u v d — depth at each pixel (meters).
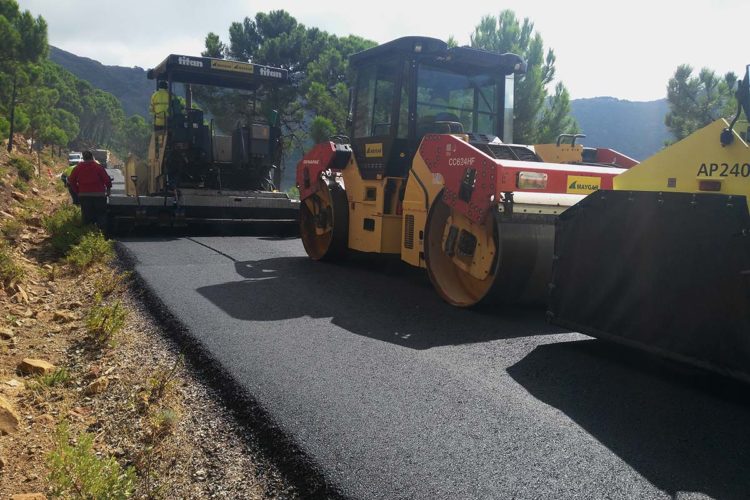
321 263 7.42
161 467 2.74
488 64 6.46
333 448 2.69
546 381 3.47
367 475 2.48
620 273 3.69
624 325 3.66
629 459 2.59
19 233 8.37
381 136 6.47
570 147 5.89
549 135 14.51
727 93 14.59
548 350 4.03
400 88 6.29
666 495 2.33
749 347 2.97
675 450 2.67
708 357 3.17
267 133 11.23
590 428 2.88
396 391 3.30
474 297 5.28
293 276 6.45
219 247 8.52
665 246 3.40
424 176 5.64
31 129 25.03
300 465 2.60
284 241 9.59
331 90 20.69
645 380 3.49
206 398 3.38
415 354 3.91
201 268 6.75
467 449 2.67
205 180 11.01
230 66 10.90
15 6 27.19
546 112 15.01
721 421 2.96
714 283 3.14
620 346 4.12
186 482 2.63
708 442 2.75
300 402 3.15
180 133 10.52
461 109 6.52
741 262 3.01
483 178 4.83
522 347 4.09
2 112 21.52
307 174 7.78
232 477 2.64
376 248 6.61
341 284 6.07
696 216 3.23
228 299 5.31
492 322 4.70
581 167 5.06
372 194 6.73
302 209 7.97
